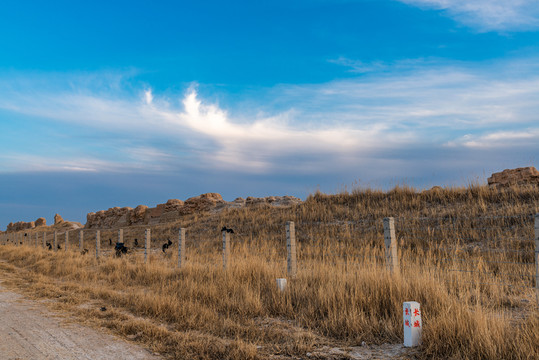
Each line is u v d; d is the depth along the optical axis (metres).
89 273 15.02
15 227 98.00
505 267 11.92
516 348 4.98
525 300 8.21
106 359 5.50
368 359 5.47
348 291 8.13
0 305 9.41
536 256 6.71
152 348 6.01
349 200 25.91
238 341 5.91
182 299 9.35
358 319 6.77
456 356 5.17
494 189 21.69
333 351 5.81
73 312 8.62
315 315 7.55
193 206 44.72
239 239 23.88
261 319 7.81
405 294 7.45
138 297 9.57
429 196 23.31
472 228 17.70
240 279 10.75
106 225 61.62
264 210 29.88
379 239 17.62
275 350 5.89
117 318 7.91
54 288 11.68
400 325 6.52
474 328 5.62
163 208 50.53
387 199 24.36
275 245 20.48
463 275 9.65
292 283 9.38
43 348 5.96
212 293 9.35
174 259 18.17
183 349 5.83
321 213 24.47
